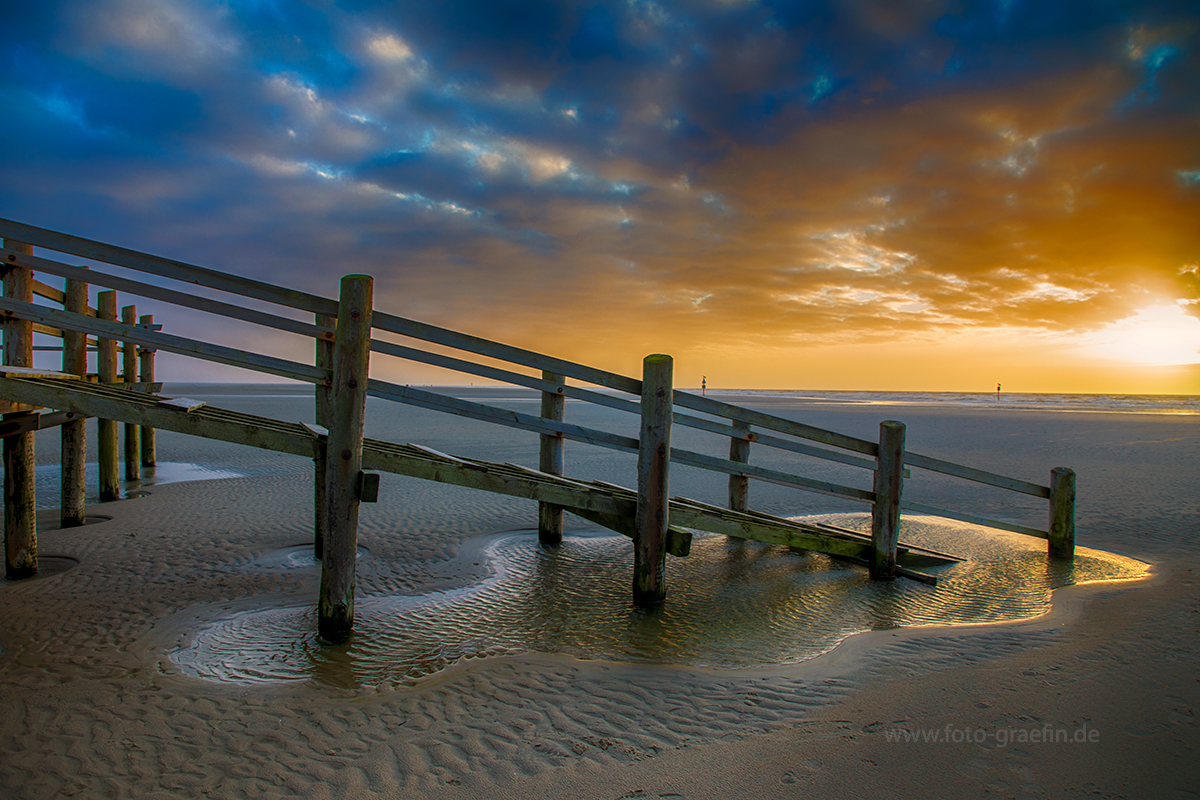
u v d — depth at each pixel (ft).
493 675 13.37
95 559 22.09
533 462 46.78
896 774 9.53
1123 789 9.12
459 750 10.31
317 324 20.79
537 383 23.30
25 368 17.94
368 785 9.34
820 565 23.13
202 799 9.00
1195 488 38.04
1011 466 48.49
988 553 24.82
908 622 17.16
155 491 34.76
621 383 19.60
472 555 23.77
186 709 11.78
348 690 12.71
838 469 50.08
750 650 15.14
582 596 19.30
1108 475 43.09
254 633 15.90
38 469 41.55
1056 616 17.22
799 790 9.14
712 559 23.89
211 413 17.44
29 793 9.12
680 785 9.29
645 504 18.21
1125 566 22.65
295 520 28.30
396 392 19.54
